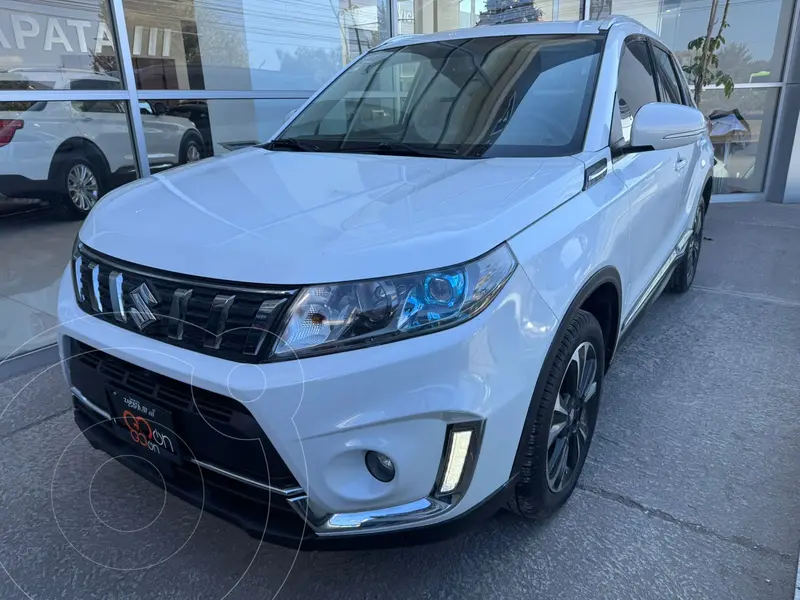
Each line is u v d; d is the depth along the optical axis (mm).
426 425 1567
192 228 1799
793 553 2088
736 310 4379
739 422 2902
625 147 2590
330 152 2689
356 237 1634
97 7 3977
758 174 8570
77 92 3910
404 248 1586
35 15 3756
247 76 5230
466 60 3021
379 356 1515
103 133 4164
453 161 2365
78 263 2002
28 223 3883
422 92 2953
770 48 7965
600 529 2213
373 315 1529
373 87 3139
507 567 2047
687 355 3639
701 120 2479
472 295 1614
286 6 5395
